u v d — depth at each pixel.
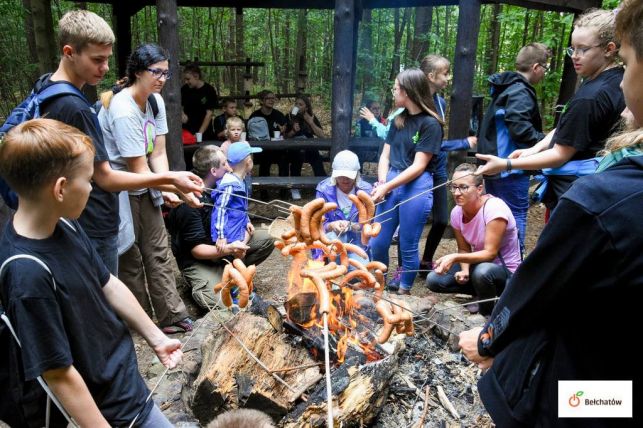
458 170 3.42
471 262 3.36
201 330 2.80
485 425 2.21
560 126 2.80
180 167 5.22
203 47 15.33
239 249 3.59
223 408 2.14
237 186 3.67
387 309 2.22
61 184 1.34
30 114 2.23
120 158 3.06
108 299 1.68
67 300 1.38
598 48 2.59
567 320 1.04
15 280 1.29
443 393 2.38
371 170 8.16
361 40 10.13
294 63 15.72
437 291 3.85
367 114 4.76
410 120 3.71
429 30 9.71
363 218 2.55
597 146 2.72
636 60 0.90
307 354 2.36
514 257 3.45
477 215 3.41
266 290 4.23
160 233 3.46
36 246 1.35
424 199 3.74
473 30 4.77
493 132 3.91
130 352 1.64
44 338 1.30
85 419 1.39
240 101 12.34
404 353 2.66
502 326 1.16
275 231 2.80
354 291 2.82
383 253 4.00
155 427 1.67
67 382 1.36
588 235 0.93
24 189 1.33
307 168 8.91
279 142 6.66
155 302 3.52
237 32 12.78
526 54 3.79
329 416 1.32
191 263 3.82
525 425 1.13
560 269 0.99
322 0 7.48
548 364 1.09
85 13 2.31
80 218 2.60
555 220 0.99
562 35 8.11
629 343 0.96
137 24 13.05
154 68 2.88
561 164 2.79
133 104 2.94
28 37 8.91
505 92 3.79
